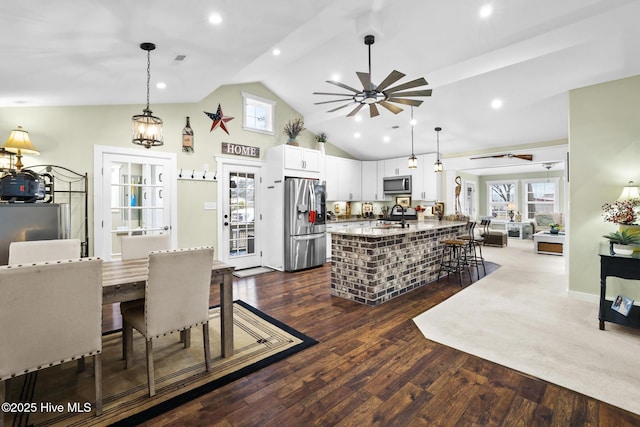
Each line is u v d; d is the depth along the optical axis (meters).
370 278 3.62
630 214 2.97
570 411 1.76
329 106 5.69
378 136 6.57
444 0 2.80
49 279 1.53
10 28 1.92
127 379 2.08
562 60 3.34
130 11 1.93
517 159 6.26
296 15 2.25
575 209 3.65
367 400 1.87
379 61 3.90
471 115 5.13
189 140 4.66
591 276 3.60
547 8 2.73
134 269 2.33
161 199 4.42
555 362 2.28
